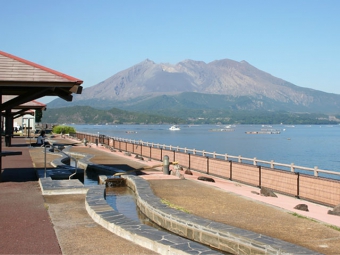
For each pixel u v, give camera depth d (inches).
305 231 348.2
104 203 406.9
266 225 367.6
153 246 284.2
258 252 297.0
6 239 302.7
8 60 525.0
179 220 374.3
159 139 5039.4
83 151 1362.0
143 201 466.3
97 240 303.6
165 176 716.7
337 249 298.8
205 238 343.6
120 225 323.3
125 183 682.8
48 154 1067.9
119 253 275.7
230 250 321.1
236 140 4975.4
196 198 498.6
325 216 426.3
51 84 530.6
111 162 1011.3
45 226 340.5
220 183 680.4
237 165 720.3
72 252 275.9
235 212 420.5
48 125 3371.1
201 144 3951.8
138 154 1283.2
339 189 495.8
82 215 382.3
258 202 474.9
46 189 486.3
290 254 272.7
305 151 2965.1
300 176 562.9
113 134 6722.4
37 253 272.5
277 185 610.5
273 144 4018.2
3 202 438.6
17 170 725.3
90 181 750.5
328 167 1823.3
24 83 524.1
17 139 1736.0
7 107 573.9
